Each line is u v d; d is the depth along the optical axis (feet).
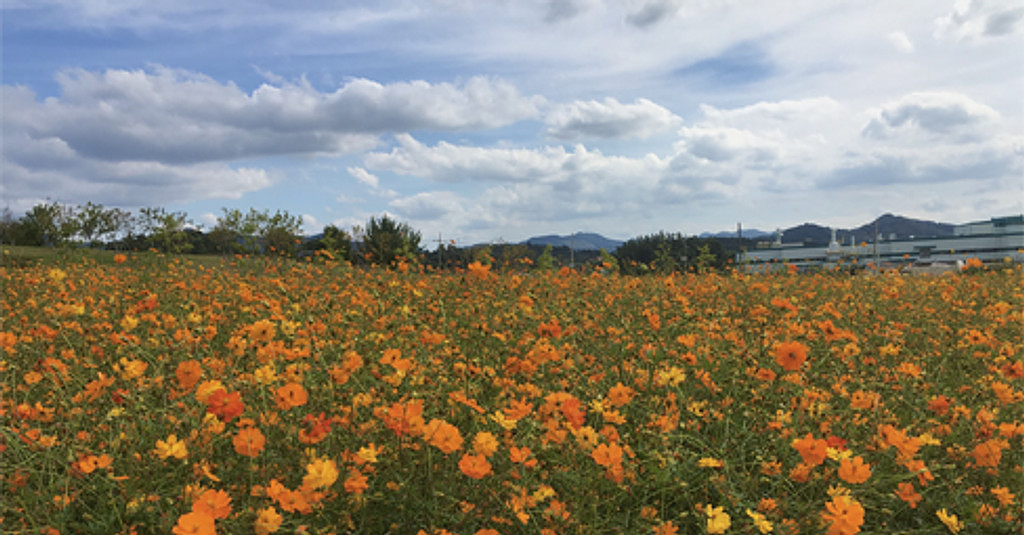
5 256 31.09
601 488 6.82
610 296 17.11
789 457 7.72
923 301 19.53
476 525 6.31
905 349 12.22
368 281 20.15
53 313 11.98
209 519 4.91
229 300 16.67
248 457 6.72
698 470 7.35
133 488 6.10
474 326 11.70
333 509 5.93
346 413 7.22
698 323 12.15
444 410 8.01
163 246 38.81
